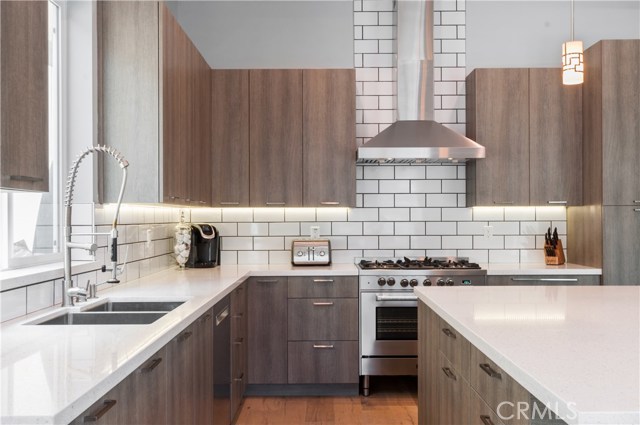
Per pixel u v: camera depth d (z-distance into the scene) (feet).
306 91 13.51
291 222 14.52
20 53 5.12
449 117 14.58
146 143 9.27
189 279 10.68
